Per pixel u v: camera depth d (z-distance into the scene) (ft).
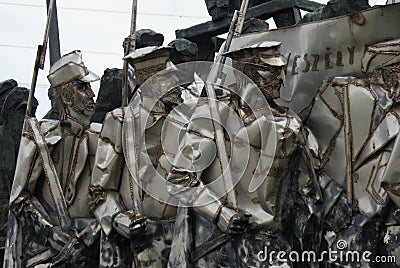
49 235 49.75
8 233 50.93
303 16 53.21
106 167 47.47
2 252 56.95
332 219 45.27
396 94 44.88
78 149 50.70
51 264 49.24
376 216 44.52
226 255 43.42
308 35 47.32
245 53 44.45
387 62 45.29
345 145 45.50
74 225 49.83
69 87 50.78
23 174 50.44
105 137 47.93
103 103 53.83
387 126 44.80
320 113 46.42
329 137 46.06
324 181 45.60
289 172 43.83
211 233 43.75
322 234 45.32
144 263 46.44
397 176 42.34
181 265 43.93
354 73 46.42
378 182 44.68
